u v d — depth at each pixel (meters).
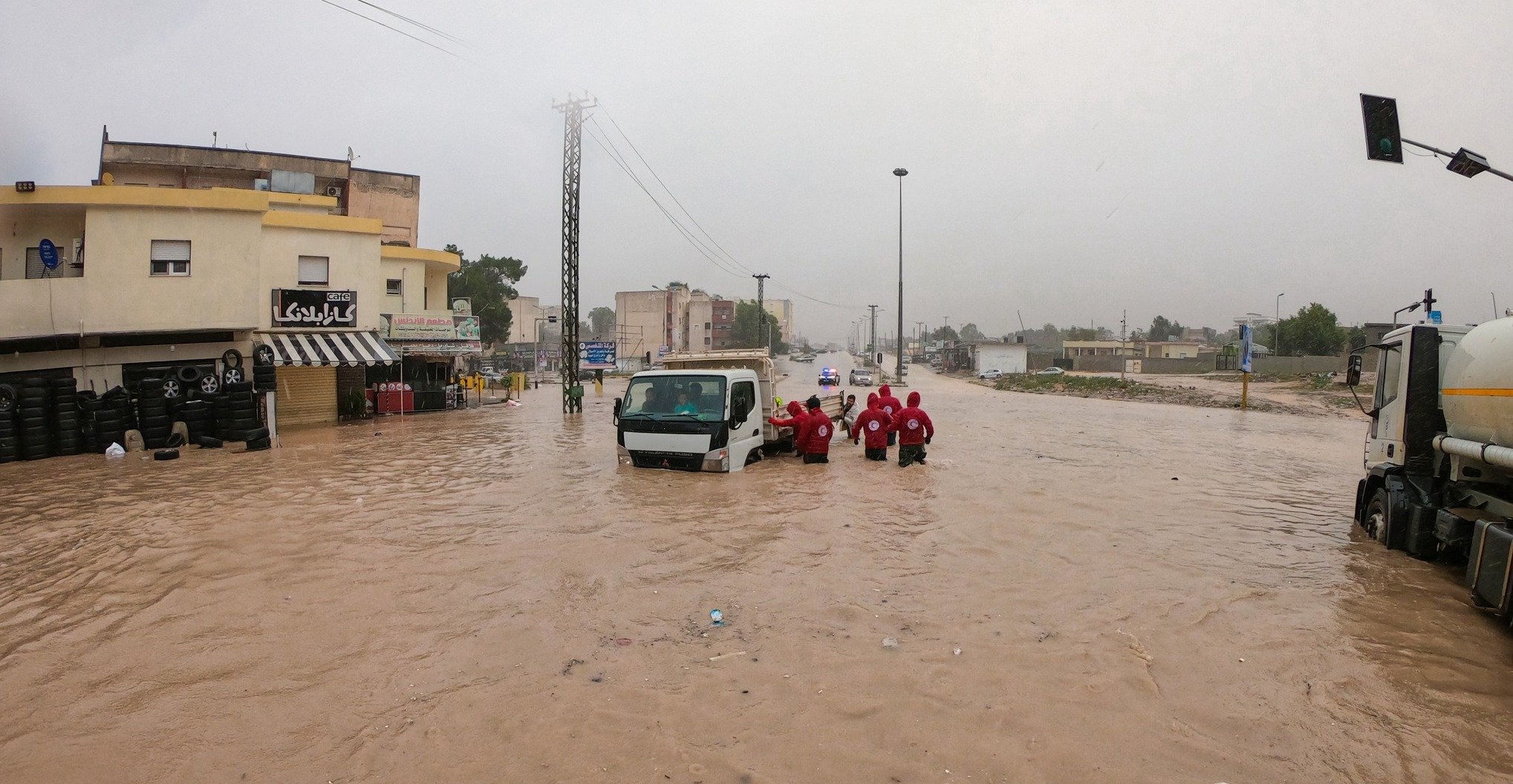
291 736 3.92
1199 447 17.58
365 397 26.59
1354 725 4.11
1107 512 9.66
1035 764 3.67
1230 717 4.16
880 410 14.25
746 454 13.20
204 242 18.88
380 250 24.92
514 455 15.43
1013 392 49.22
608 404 34.56
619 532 8.38
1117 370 80.25
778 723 4.05
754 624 5.54
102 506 10.12
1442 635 5.46
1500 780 3.58
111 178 23.86
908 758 3.71
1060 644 5.18
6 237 19.30
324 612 5.80
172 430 16.98
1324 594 6.41
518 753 3.74
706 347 117.19
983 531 8.53
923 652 5.03
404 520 9.08
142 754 3.73
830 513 9.41
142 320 18.27
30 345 17.48
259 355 19.30
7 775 3.53
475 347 31.50
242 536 8.27
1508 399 6.21
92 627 5.51
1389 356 8.62
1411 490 7.84
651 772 3.58
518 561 7.21
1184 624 5.61
